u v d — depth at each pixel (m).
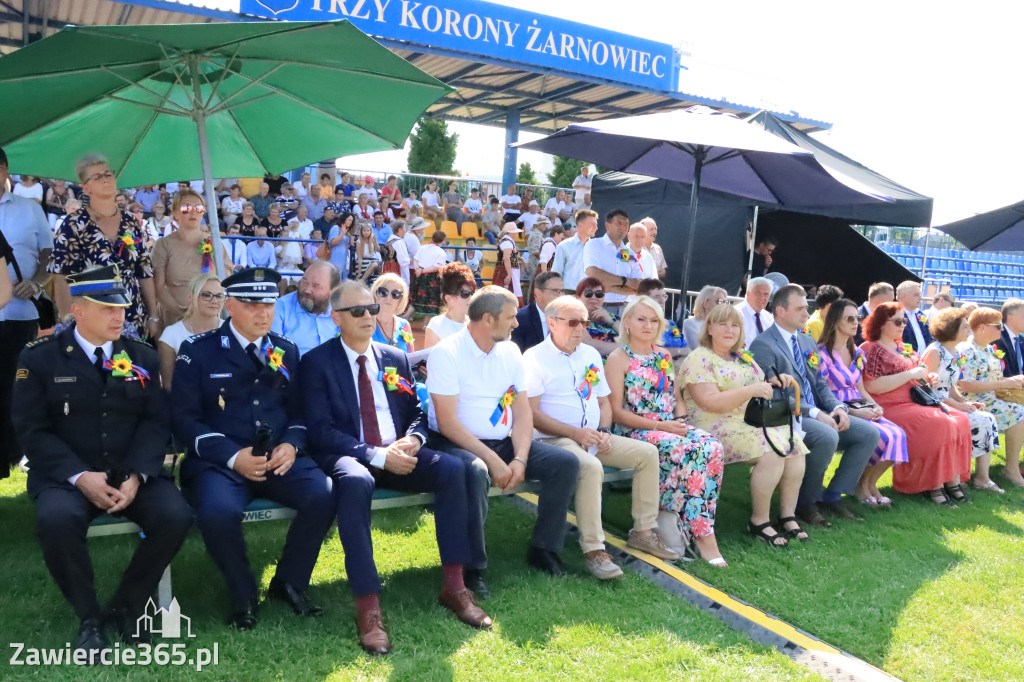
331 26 3.41
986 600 3.87
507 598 3.57
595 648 3.18
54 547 2.80
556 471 3.81
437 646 3.12
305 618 3.24
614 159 6.90
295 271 10.23
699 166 6.27
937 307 8.60
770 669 3.13
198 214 4.51
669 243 10.28
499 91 15.73
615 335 5.93
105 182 4.03
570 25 13.52
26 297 3.97
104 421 3.06
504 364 3.92
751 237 9.83
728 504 5.17
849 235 10.73
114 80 3.92
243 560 3.12
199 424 3.27
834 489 5.07
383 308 4.70
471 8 12.41
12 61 3.24
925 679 3.14
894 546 4.54
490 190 16.97
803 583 3.95
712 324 4.63
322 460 3.49
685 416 4.71
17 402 2.97
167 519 2.94
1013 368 6.55
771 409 4.45
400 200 14.43
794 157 5.73
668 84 14.99
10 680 2.69
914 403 5.59
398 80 4.05
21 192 9.97
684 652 3.18
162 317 4.55
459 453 3.67
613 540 4.33
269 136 4.89
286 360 3.52
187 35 3.44
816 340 5.91
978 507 5.46
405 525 4.44
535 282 5.30
